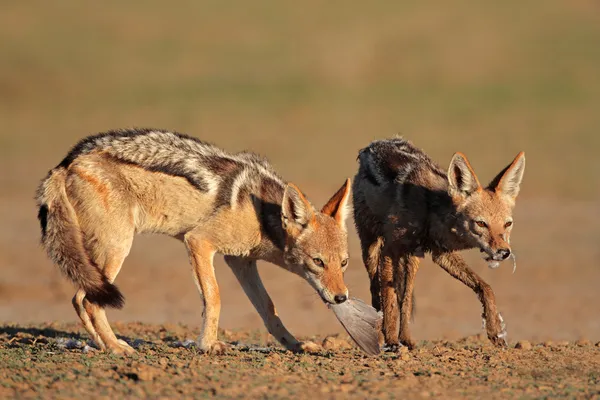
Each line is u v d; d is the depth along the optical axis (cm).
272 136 7775
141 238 4850
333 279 1930
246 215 2008
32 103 8631
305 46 10588
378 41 10556
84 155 2038
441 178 2186
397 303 2197
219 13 11656
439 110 8469
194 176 2033
